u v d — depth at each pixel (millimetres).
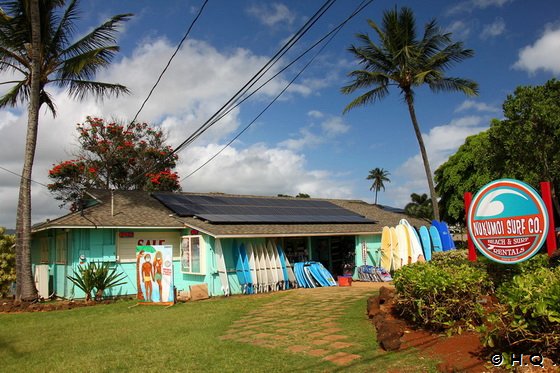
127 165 29672
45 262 18422
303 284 17359
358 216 23250
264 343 7688
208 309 12117
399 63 23609
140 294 13711
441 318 6918
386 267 19484
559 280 5242
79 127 29156
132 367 6590
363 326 8438
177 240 17312
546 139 13477
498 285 7863
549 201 6340
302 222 19422
